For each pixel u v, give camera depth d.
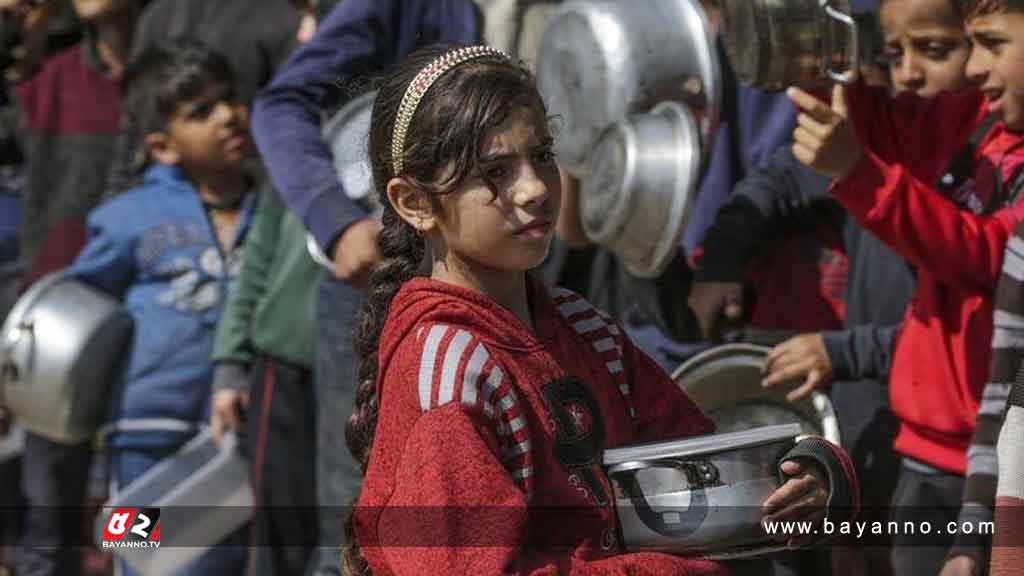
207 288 9.21
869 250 7.29
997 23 6.05
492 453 4.27
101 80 11.22
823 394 7.00
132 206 9.34
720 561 4.63
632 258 7.58
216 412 8.91
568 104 8.02
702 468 4.51
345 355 8.04
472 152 4.39
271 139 8.14
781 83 6.70
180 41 9.61
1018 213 6.32
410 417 4.33
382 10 8.18
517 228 4.41
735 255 7.56
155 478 8.85
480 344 4.36
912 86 6.90
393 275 4.81
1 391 9.22
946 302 6.55
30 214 11.16
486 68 4.48
